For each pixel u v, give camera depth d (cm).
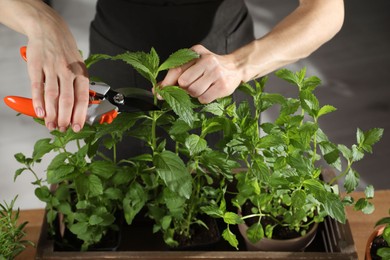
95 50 193
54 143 136
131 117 131
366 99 344
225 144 133
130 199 137
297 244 137
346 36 395
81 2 421
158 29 181
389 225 127
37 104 126
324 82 355
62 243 139
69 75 133
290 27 152
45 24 143
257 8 418
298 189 127
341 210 123
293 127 131
